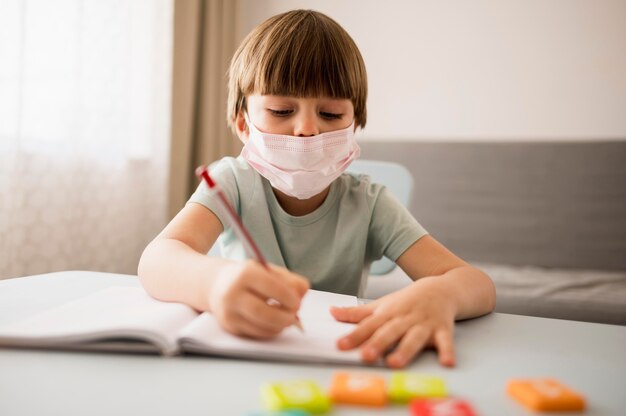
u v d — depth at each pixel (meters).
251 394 0.39
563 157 2.28
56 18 1.73
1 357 0.44
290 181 0.86
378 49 2.65
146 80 2.21
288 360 0.46
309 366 0.46
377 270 1.23
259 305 0.49
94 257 1.97
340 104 0.85
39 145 1.71
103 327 0.46
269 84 0.83
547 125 2.47
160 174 2.34
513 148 2.33
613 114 2.40
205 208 0.84
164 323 0.50
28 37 1.65
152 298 0.63
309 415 0.34
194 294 0.57
